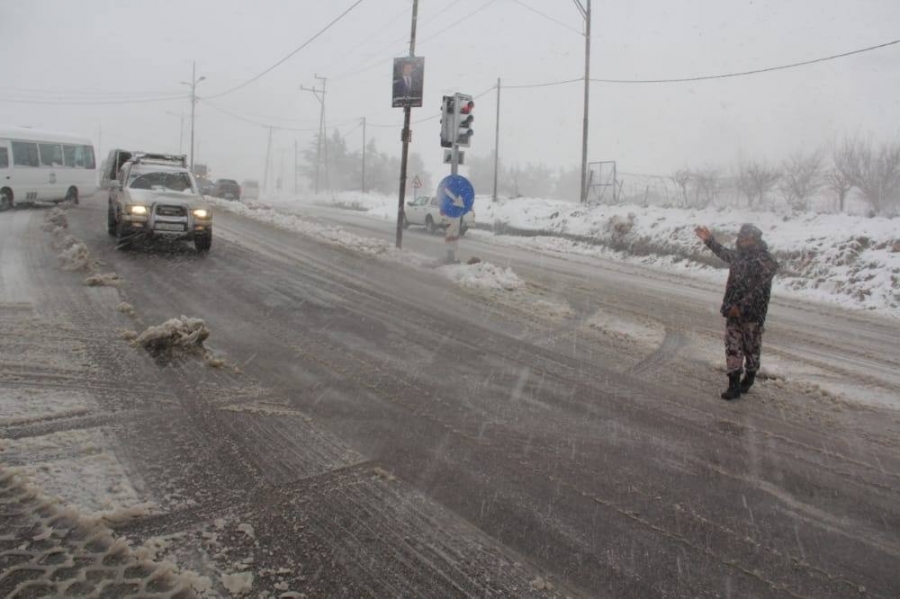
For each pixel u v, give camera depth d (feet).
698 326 31.96
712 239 20.25
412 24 51.08
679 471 14.42
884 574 10.72
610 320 31.94
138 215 41.88
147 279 33.45
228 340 23.17
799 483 14.11
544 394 19.45
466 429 16.22
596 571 10.40
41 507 11.02
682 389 20.81
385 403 17.79
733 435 16.85
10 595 8.74
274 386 18.54
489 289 37.81
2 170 64.18
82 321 23.89
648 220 75.15
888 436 17.47
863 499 13.48
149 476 12.52
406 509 12.00
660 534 11.66
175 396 17.06
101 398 16.47
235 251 46.34
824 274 51.98
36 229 50.34
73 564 9.53
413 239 73.31
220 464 13.32
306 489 12.52
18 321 23.12
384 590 9.56
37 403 15.70
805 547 11.46
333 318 27.84
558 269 54.60
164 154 50.03
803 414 18.89
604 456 15.05
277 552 10.32
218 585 9.35
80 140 77.10
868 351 29.68
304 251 48.70
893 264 48.19
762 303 19.51
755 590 10.10
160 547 10.18
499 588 9.79
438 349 23.94
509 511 12.19
